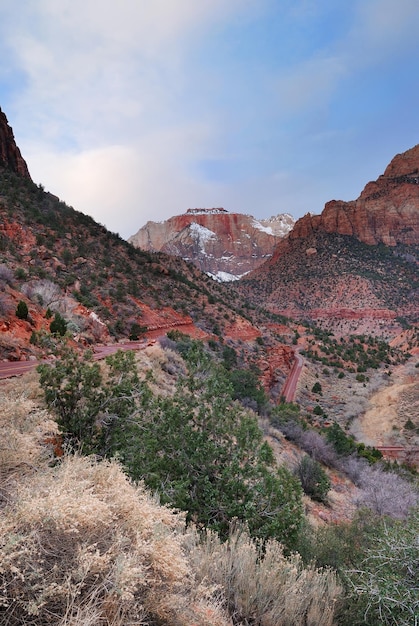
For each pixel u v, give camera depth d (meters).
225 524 5.27
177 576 2.21
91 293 44.38
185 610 2.34
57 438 5.31
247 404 22.67
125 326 42.50
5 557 1.65
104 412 6.40
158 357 19.44
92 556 1.81
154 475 5.09
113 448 5.84
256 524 5.39
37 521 1.92
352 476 19.25
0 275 25.22
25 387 6.46
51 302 27.84
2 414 2.96
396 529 3.97
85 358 6.84
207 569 3.16
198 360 7.02
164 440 6.07
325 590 4.03
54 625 1.67
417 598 3.19
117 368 6.80
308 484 13.15
